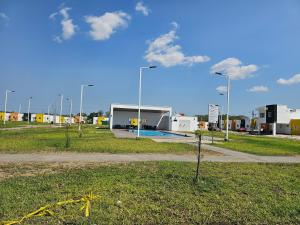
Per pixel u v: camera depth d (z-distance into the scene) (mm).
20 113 112062
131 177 10383
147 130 62781
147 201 7719
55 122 104438
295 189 9664
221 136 46469
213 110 30000
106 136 34250
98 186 8898
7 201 7254
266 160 17875
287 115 66750
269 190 9406
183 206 7457
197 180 9914
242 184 10031
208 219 6695
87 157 16094
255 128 77875
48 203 7219
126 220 6387
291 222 6785
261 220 6801
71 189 8508
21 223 5961
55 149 18891
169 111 66812
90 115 129375
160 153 19359
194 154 19656
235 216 6957
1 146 19609
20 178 9891
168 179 10227
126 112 69188
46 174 10797
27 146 19938
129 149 20328
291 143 33938
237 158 18375
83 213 6613
